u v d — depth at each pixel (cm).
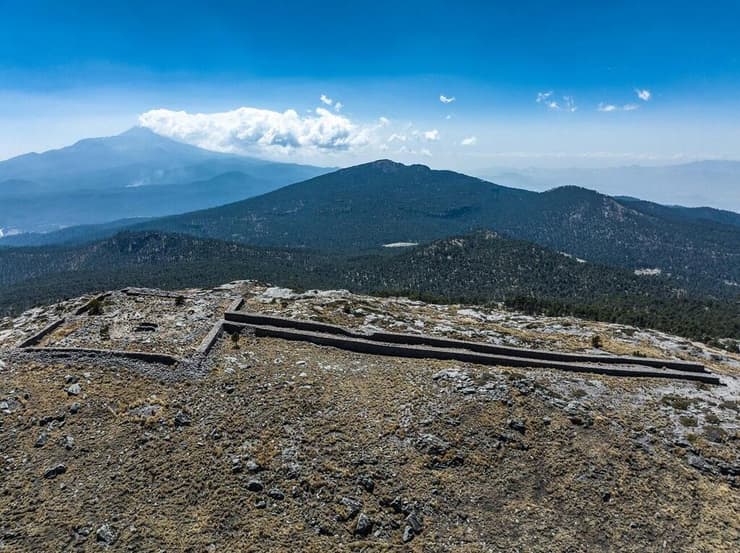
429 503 2020
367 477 2106
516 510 2045
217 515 1869
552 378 3136
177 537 1758
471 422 2525
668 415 2834
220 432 2327
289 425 2406
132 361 2889
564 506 2094
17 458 2094
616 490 2192
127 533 1764
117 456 2148
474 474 2206
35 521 1795
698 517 2097
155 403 2514
